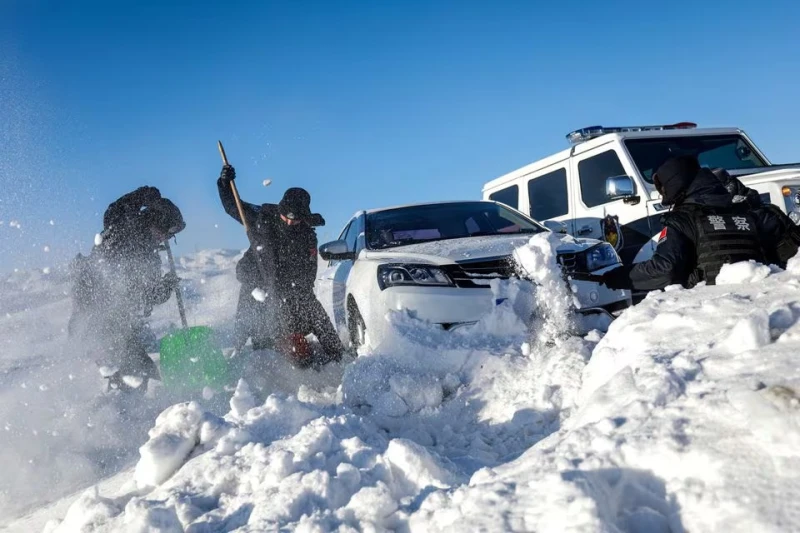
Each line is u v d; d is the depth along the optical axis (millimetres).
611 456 2293
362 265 5922
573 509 2006
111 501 3002
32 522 3604
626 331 3619
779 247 4668
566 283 5176
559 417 3918
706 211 4578
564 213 8805
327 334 6438
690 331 3299
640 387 2729
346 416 3680
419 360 4855
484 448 3816
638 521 2090
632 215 7707
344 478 2768
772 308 3148
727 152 8406
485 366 4734
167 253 6734
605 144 8164
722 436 2207
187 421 3633
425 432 4133
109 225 6500
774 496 1946
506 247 5504
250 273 6660
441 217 6844
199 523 2713
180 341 5953
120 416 5316
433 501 2408
